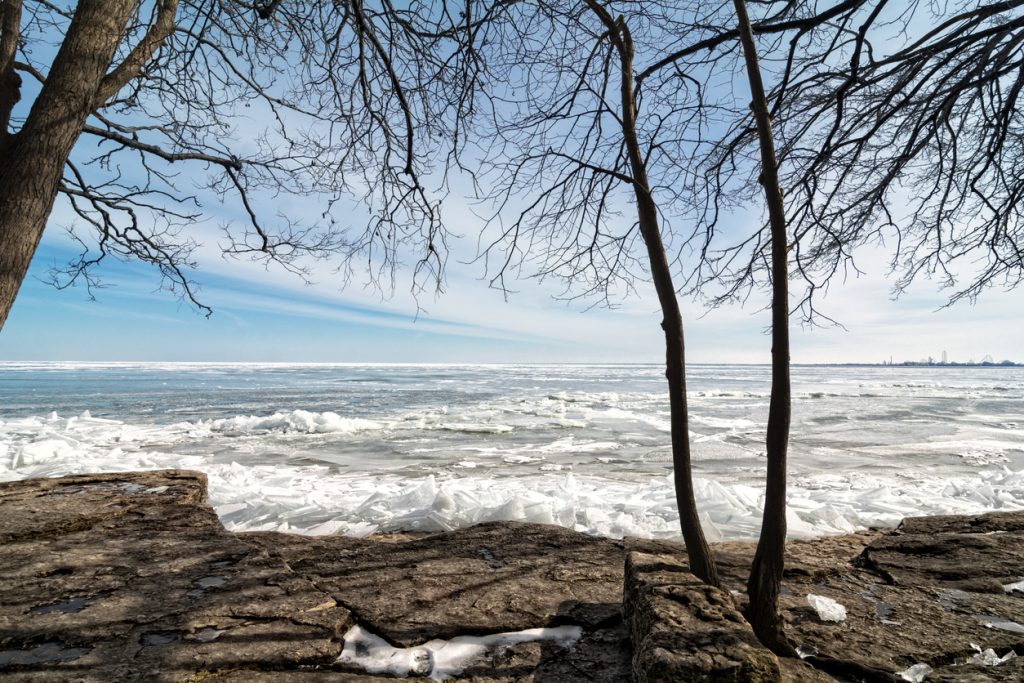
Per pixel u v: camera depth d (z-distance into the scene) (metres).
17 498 4.51
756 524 4.98
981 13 3.29
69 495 4.62
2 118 2.55
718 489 5.88
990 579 3.29
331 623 2.55
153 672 2.11
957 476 8.72
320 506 5.72
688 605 2.19
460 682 2.15
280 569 3.18
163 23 3.06
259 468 9.04
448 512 5.17
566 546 3.70
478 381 49.94
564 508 5.27
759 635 2.34
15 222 2.38
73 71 2.54
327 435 13.69
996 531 4.23
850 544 4.33
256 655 2.26
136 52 2.93
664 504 5.64
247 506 5.82
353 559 3.45
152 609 2.65
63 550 3.41
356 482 7.99
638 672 1.95
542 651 2.38
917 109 4.33
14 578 2.98
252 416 16.75
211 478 7.74
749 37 2.40
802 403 26.34
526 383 46.31
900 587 3.21
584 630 2.58
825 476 8.58
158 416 18.05
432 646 2.42
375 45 3.68
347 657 2.34
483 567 3.32
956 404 25.50
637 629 2.30
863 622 2.72
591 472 9.04
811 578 3.30
